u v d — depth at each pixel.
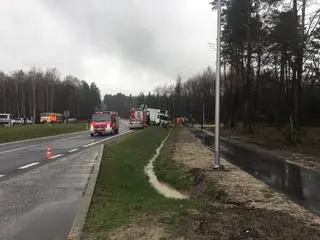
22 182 14.62
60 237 8.01
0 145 36.09
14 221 9.20
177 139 45.97
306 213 10.83
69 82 167.50
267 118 74.94
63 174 16.62
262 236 7.97
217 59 19.64
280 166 22.16
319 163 23.56
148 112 92.00
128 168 19.64
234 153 29.62
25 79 141.38
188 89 133.62
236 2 50.44
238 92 68.94
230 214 9.59
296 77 40.75
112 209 10.11
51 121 117.81
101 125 51.88
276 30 41.66
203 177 17.34
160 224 8.41
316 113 65.00
